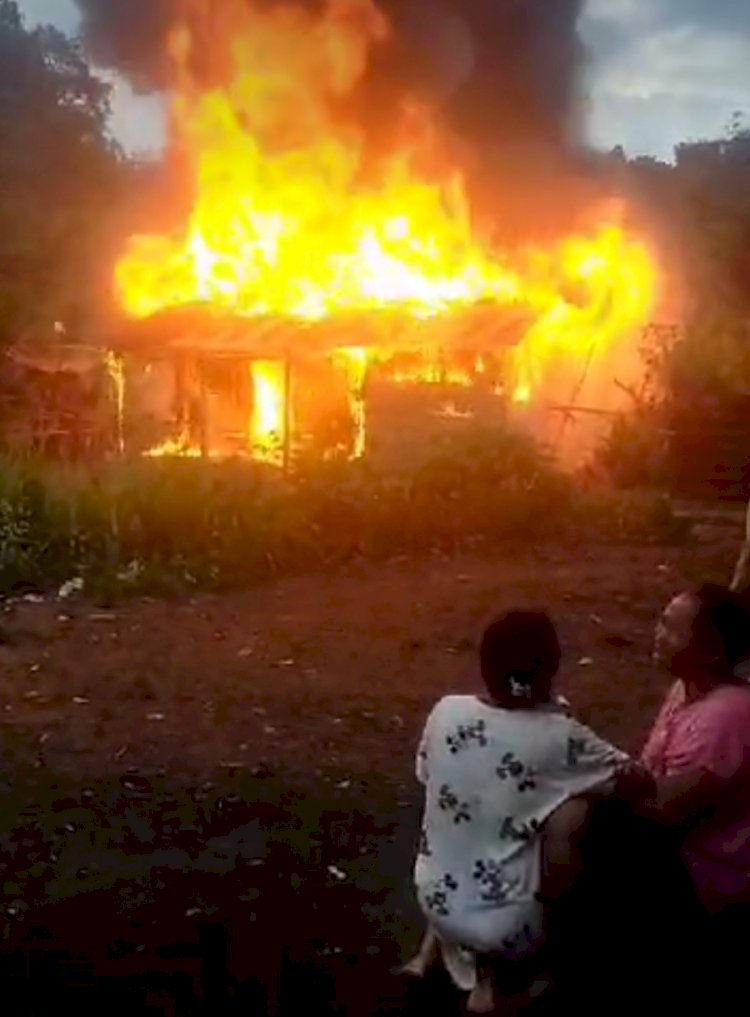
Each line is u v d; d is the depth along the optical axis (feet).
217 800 24.54
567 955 13.62
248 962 16.88
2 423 81.71
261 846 22.22
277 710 30.96
